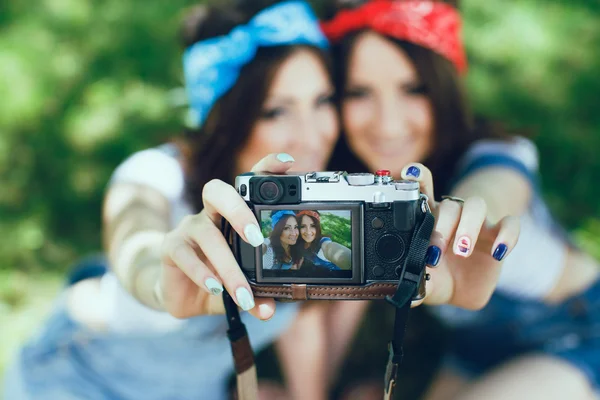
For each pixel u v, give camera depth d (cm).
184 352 209
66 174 479
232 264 119
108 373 210
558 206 440
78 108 476
